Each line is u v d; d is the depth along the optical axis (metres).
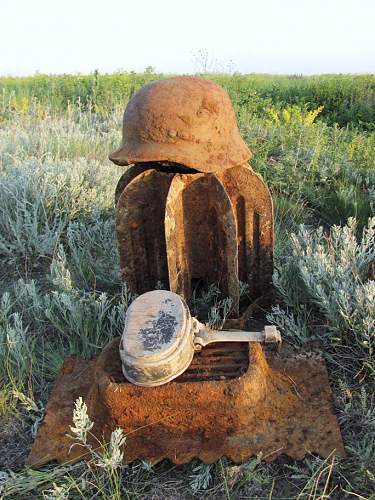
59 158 5.89
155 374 1.97
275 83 13.86
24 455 2.20
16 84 13.68
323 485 1.94
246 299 2.99
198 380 2.08
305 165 5.18
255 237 2.76
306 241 3.16
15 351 2.61
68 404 2.32
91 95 11.45
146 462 2.01
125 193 2.56
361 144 5.83
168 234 2.40
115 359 2.23
